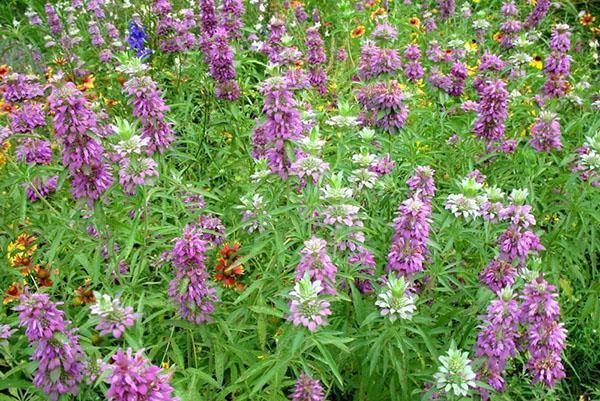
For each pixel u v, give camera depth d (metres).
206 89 1.09
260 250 0.71
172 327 0.65
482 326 0.61
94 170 0.65
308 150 0.69
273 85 0.66
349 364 0.73
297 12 1.58
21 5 1.83
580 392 0.83
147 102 0.73
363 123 0.96
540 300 0.60
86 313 0.70
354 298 0.66
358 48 1.48
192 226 0.79
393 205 0.82
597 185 0.88
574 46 1.61
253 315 0.71
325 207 0.67
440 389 0.59
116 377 0.45
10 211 0.78
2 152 0.79
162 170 0.76
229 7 1.19
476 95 1.22
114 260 0.67
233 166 0.96
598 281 0.83
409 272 0.66
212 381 0.61
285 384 0.63
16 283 0.75
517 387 0.74
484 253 0.72
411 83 1.22
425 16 1.57
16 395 0.63
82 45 1.50
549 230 0.89
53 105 0.61
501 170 0.95
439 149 1.06
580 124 1.06
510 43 1.38
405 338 0.61
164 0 1.33
